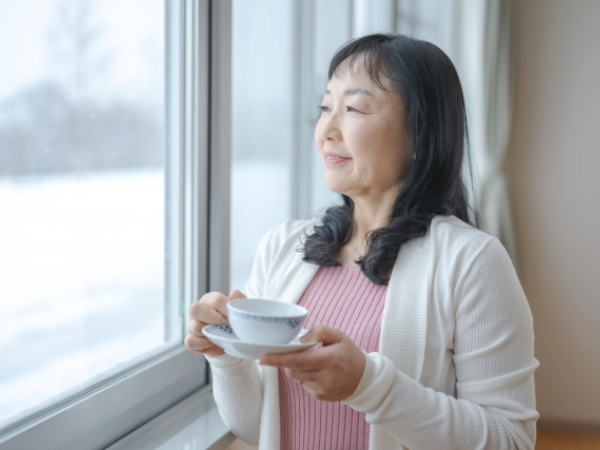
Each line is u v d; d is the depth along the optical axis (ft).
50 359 3.29
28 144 3.07
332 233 3.67
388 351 3.12
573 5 8.93
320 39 7.89
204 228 4.76
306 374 2.52
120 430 3.80
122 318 3.93
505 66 9.16
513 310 3.08
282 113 6.90
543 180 9.16
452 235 3.29
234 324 2.41
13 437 2.93
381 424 2.85
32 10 3.05
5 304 2.98
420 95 3.34
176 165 4.52
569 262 9.12
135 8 3.93
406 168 3.47
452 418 2.84
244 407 3.54
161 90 4.29
